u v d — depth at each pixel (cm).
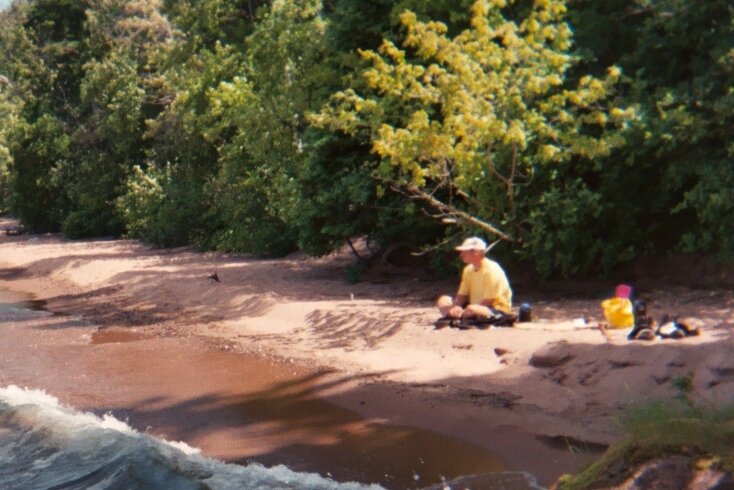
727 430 514
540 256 1462
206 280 1944
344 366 1130
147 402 1027
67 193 3981
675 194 1480
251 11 2944
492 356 1062
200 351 1305
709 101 1373
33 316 1798
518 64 1459
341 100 1769
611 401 855
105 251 3009
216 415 956
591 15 1540
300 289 1727
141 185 3250
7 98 5922
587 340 1005
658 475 499
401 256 1925
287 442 848
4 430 945
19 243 3778
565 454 759
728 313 1130
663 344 896
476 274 1218
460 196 1623
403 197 1673
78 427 934
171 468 776
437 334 1185
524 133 1379
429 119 1558
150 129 3409
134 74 3719
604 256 1449
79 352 1352
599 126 1491
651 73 1520
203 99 2762
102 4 4328
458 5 1625
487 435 827
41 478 793
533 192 1479
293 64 2061
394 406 941
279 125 2033
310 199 1827
